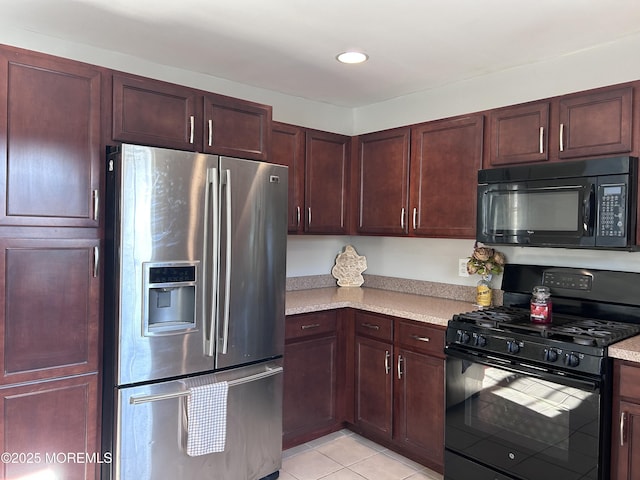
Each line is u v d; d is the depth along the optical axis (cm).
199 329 217
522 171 234
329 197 330
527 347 206
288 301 299
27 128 183
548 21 212
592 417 188
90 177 199
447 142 281
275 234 248
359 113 373
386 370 282
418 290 335
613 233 205
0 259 179
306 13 206
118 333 196
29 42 231
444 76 292
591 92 220
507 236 241
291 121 338
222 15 210
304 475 257
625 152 210
